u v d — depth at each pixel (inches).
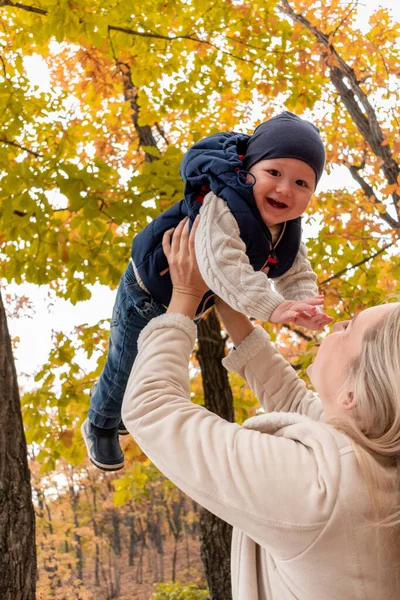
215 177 72.5
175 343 64.6
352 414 54.1
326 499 48.3
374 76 312.8
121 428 97.1
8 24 221.8
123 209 174.2
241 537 59.2
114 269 195.9
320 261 237.6
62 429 217.8
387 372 51.7
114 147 315.6
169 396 59.1
